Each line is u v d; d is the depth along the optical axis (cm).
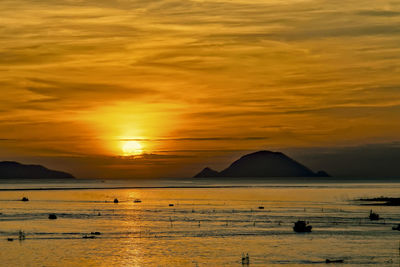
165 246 8931
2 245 8994
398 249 8625
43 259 7956
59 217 13600
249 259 7875
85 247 8825
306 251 8475
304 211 15612
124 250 8594
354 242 9319
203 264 7612
